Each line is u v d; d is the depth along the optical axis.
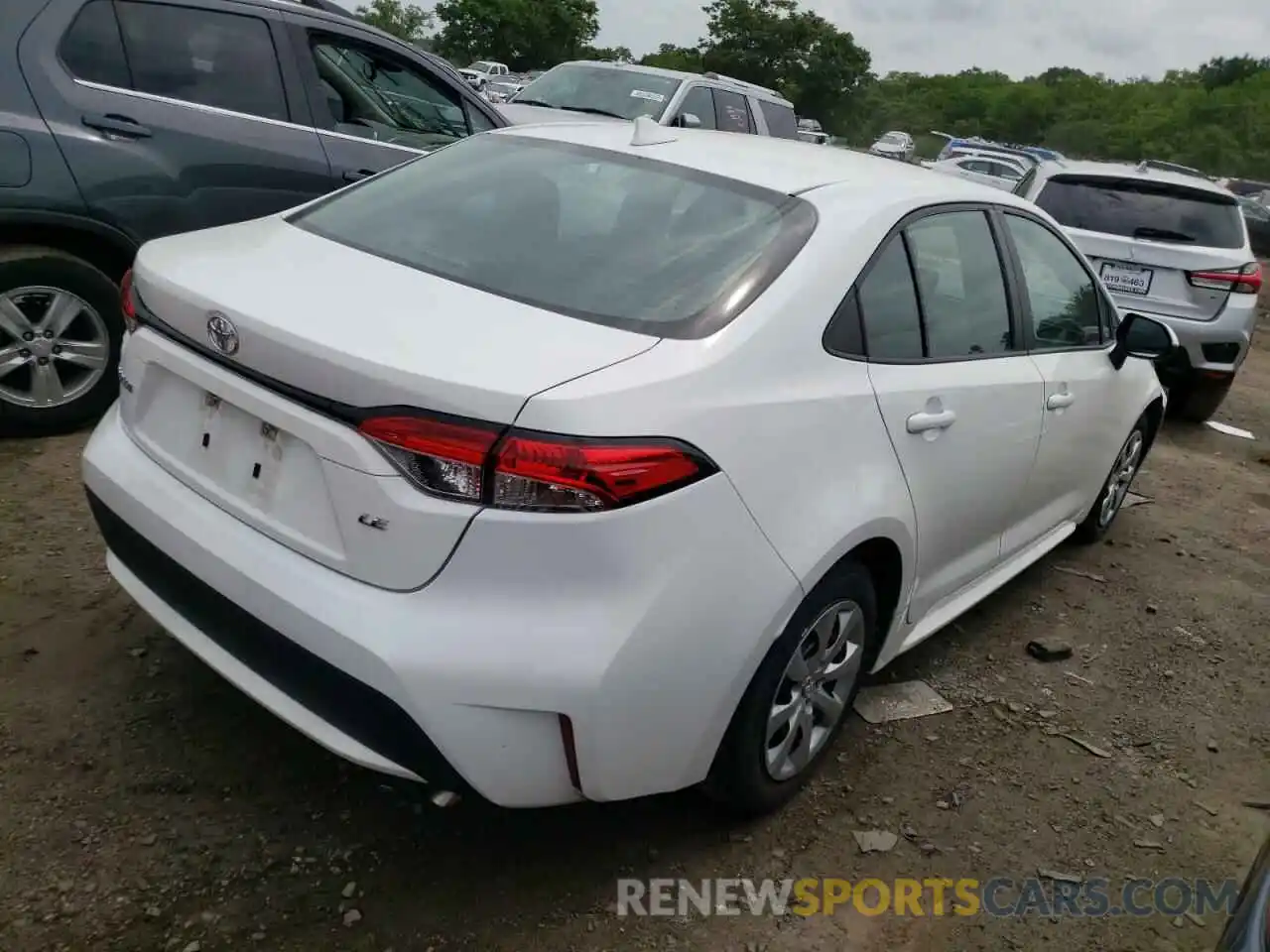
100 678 3.04
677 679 2.25
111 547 2.75
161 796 2.64
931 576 3.29
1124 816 3.15
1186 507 6.09
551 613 2.11
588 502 2.06
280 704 2.29
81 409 4.54
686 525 2.20
